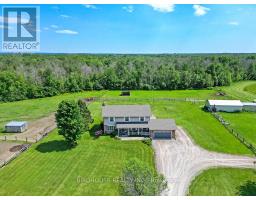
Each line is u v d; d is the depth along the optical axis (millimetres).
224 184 40406
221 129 64062
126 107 64438
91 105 88250
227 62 170375
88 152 51250
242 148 53094
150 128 58438
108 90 120250
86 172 43719
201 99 96188
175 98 97688
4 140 58500
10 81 101750
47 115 78438
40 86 108500
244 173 43625
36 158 48875
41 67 136750
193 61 173250
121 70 129125
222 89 117938
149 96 102500
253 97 100188
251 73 149000
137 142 56031
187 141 56812
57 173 43562
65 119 52562
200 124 67875
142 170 31703
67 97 104750
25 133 63188
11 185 40094
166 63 164875
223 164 46594
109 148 53062
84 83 119625
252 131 62688
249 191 38594
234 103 80250
